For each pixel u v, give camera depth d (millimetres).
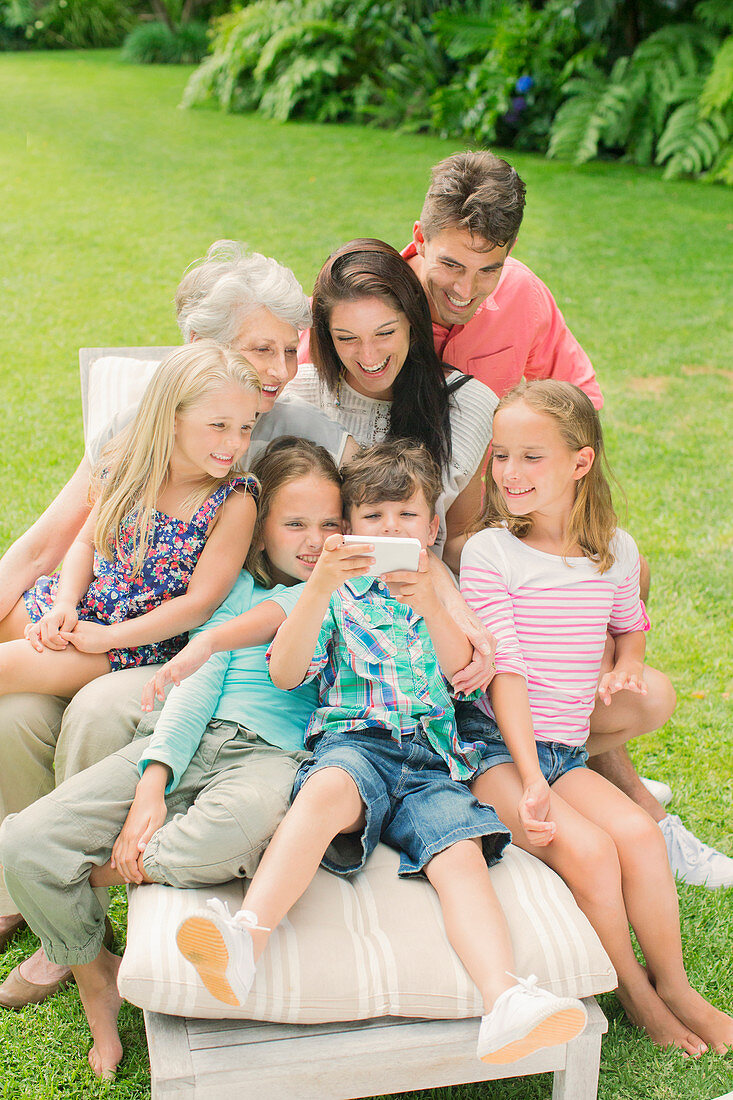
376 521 2381
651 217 8922
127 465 2336
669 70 9992
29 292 6895
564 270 7688
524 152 10867
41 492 4344
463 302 2570
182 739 2088
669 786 2943
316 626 2133
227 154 10703
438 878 1951
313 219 8602
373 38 12203
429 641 2305
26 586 2455
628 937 2090
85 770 2074
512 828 2168
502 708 2232
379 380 2506
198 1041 1753
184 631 2334
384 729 2170
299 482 2410
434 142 11172
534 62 10453
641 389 5930
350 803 1990
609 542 2393
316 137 11383
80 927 1988
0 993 2221
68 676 2270
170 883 1919
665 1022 2145
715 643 3662
